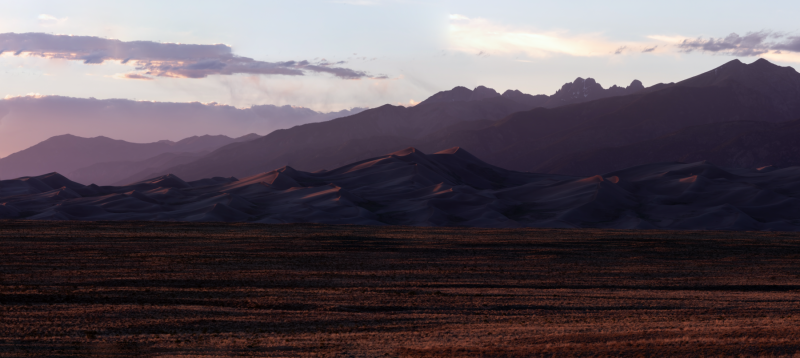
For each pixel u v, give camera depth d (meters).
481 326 25.45
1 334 24.00
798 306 30.41
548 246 57.50
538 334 22.97
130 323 26.22
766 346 19.70
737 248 56.25
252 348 22.00
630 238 64.56
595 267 45.16
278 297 32.50
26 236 59.94
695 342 20.56
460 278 39.78
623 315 28.50
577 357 19.27
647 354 19.31
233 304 30.83
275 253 51.03
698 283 38.62
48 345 22.55
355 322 26.95
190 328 25.59
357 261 47.28
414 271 42.47
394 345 21.86
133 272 40.38
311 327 25.94
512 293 34.19
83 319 26.80
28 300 30.84
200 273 40.47
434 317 28.02
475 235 67.62
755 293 34.91
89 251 50.47
